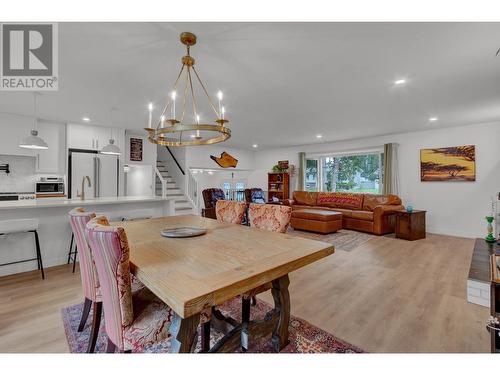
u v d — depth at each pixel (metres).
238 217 2.58
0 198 4.18
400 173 5.78
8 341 1.70
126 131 5.71
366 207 5.82
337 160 7.25
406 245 4.31
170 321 1.28
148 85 2.93
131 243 1.64
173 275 1.08
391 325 1.90
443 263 3.35
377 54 2.22
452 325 1.88
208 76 2.70
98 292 1.55
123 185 5.41
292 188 8.09
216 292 0.95
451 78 2.72
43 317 2.00
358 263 3.36
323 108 3.84
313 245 1.60
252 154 9.30
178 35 1.95
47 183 4.61
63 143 4.82
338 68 2.50
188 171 7.43
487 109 3.85
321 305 2.22
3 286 2.57
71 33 1.92
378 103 3.58
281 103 3.59
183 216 2.95
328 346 1.64
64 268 3.09
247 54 2.24
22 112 4.08
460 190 4.98
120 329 1.19
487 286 2.13
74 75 2.66
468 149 4.88
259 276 1.12
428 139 5.38
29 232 3.01
